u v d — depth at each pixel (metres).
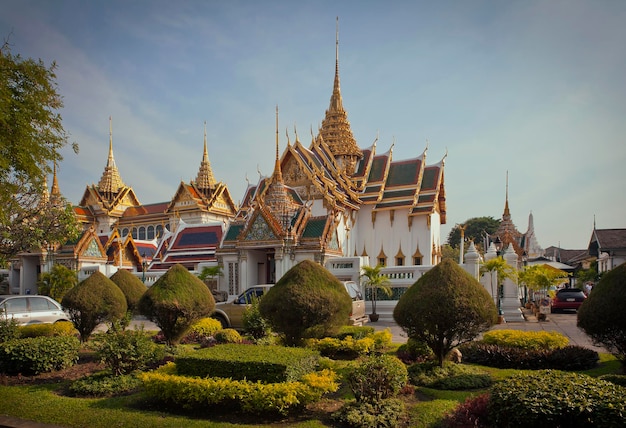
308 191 45.44
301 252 31.14
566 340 14.03
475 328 11.34
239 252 32.94
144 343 12.04
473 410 8.11
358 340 14.66
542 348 13.52
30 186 17.41
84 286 16.19
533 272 29.80
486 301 11.40
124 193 86.06
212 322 18.89
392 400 9.09
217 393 9.12
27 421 9.27
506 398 7.44
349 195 48.38
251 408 8.92
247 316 16.88
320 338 14.83
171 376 9.75
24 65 13.21
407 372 10.66
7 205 15.95
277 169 34.81
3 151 12.35
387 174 51.00
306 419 8.95
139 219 82.56
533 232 72.06
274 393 8.82
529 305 36.78
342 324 13.42
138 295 19.05
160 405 9.82
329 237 31.55
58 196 19.56
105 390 10.79
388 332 16.00
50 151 14.09
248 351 10.81
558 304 31.69
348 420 8.42
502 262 25.52
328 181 45.69
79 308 15.88
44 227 18.80
